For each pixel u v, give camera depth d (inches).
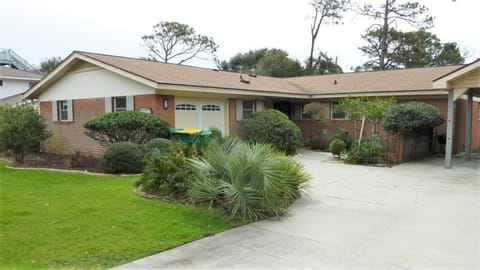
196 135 427.8
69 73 555.5
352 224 208.4
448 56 1289.4
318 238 183.9
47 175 374.3
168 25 1528.1
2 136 457.7
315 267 147.9
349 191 301.4
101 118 423.5
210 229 195.3
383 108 485.1
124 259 153.9
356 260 155.6
